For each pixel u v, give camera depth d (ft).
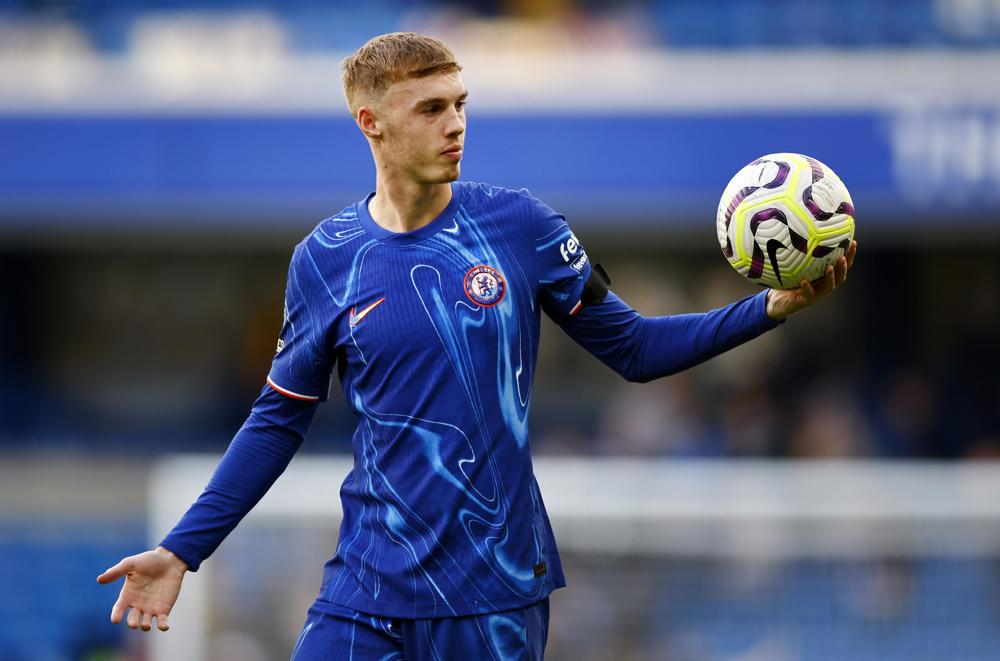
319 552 85.10
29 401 172.35
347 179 141.59
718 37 162.09
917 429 148.66
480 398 38.75
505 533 39.01
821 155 138.41
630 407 147.64
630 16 162.40
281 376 41.29
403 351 38.86
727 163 139.64
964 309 169.58
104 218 152.46
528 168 140.77
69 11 164.04
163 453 166.61
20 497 150.30
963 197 136.77
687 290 172.55
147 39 158.51
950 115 136.87
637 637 83.41
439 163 38.47
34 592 136.98
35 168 142.20
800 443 148.77
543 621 40.88
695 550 83.56
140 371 175.01
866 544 83.41
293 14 166.09
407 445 39.11
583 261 40.75
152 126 142.20
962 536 83.20
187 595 84.33
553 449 140.46
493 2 165.68
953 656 82.74
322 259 40.24
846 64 138.51
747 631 82.84
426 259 39.24
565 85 140.87
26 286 174.60
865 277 170.50
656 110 140.15
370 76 38.75
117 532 140.36
